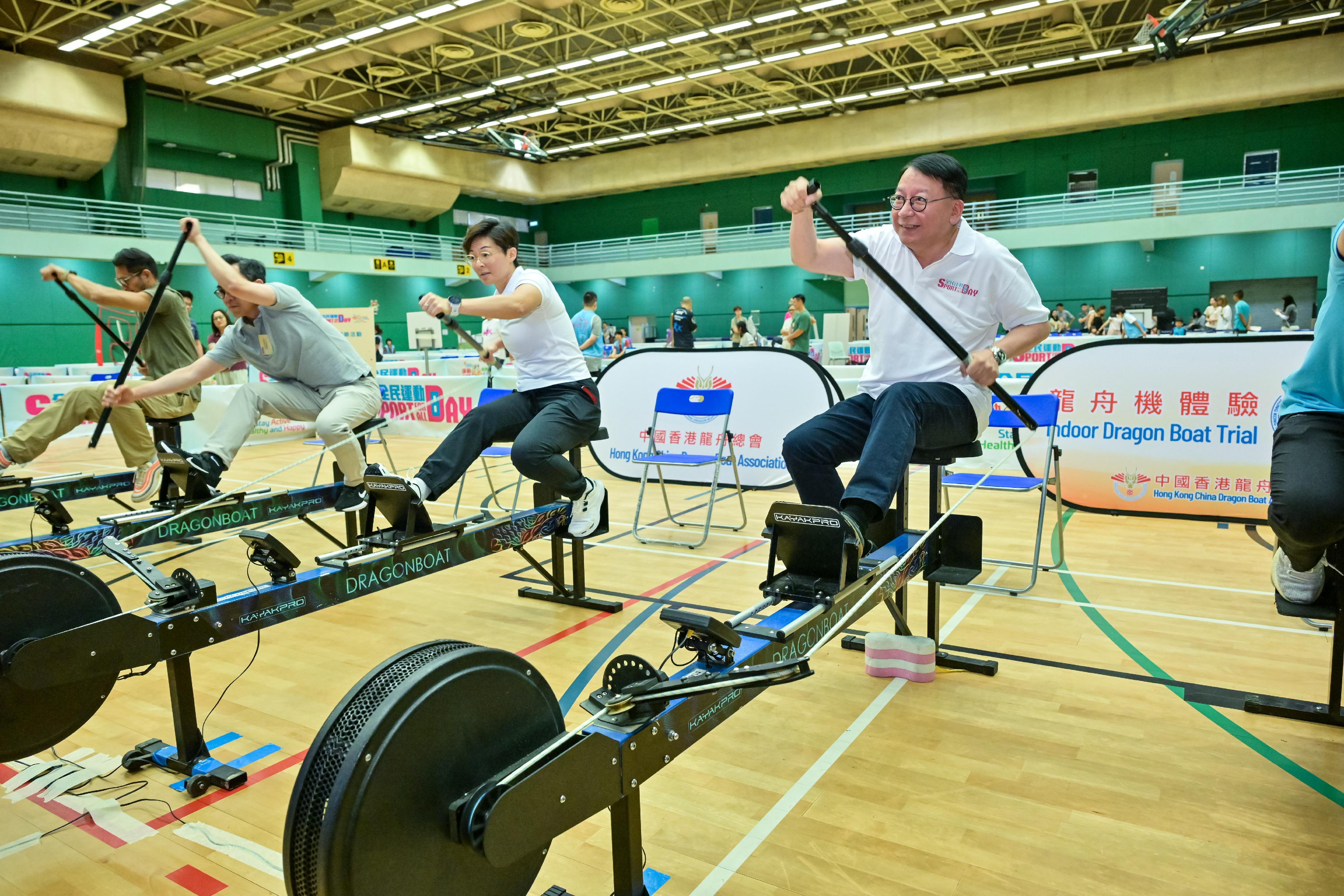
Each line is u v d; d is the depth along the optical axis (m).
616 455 6.77
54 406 4.02
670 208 27.58
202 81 18.80
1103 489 5.24
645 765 1.44
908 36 17.30
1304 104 19.20
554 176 27.70
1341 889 1.64
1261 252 19.88
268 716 2.59
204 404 9.01
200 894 1.72
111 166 18.66
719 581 3.96
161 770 2.26
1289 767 2.13
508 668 1.35
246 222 21.48
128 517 3.01
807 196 2.04
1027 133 21.31
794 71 19.94
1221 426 4.89
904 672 2.76
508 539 3.16
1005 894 1.64
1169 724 2.39
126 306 4.21
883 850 1.80
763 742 2.33
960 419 2.19
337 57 17.78
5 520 5.68
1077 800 1.99
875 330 2.35
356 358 3.64
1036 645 3.04
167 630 2.07
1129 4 16.59
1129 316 13.73
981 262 2.18
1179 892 1.64
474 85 19.28
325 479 7.02
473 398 9.27
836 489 2.27
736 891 1.67
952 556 2.74
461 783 1.26
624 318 28.59
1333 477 1.89
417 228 26.59
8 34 15.76
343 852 1.10
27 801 2.11
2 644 1.91
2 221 16.80
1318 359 2.00
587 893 1.67
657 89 20.72
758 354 6.04
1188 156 20.45
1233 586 3.70
